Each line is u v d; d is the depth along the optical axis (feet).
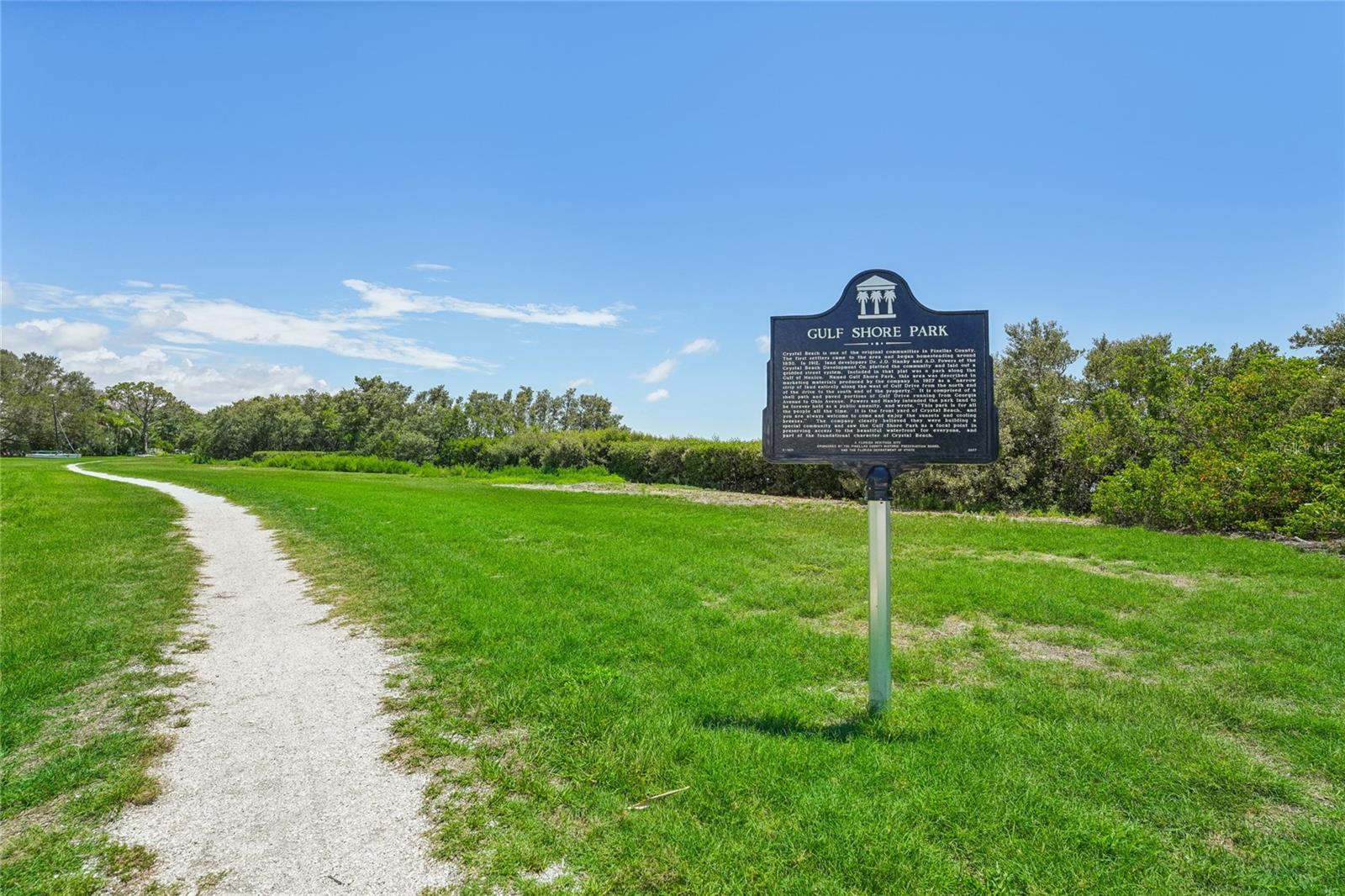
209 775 12.89
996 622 21.63
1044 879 9.56
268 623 23.17
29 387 322.34
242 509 56.80
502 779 12.47
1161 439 45.78
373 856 10.42
